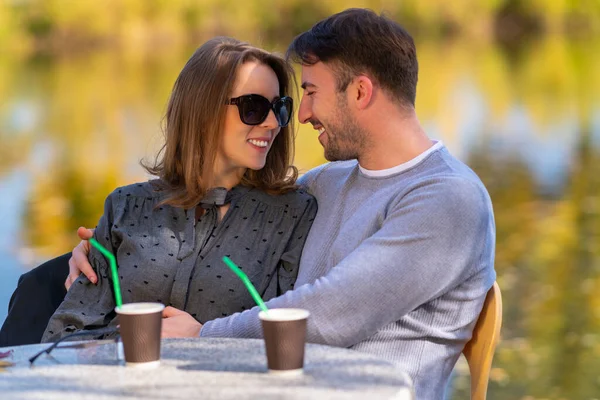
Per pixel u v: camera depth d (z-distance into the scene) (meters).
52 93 28.09
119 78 32.78
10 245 9.96
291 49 3.68
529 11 50.94
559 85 26.83
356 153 3.60
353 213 3.58
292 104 3.96
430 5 49.47
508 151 15.56
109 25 45.88
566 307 7.40
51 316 3.87
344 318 3.18
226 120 3.84
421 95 24.36
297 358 2.43
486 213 3.31
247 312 3.32
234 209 3.88
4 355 2.69
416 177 3.44
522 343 6.65
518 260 8.88
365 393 2.27
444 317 3.31
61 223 11.16
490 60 36.97
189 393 2.30
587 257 8.87
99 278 3.81
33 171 14.98
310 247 3.73
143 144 17.72
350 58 3.52
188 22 45.97
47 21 45.59
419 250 3.20
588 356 6.30
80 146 17.67
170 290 3.75
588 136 17.06
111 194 3.99
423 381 3.28
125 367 2.55
